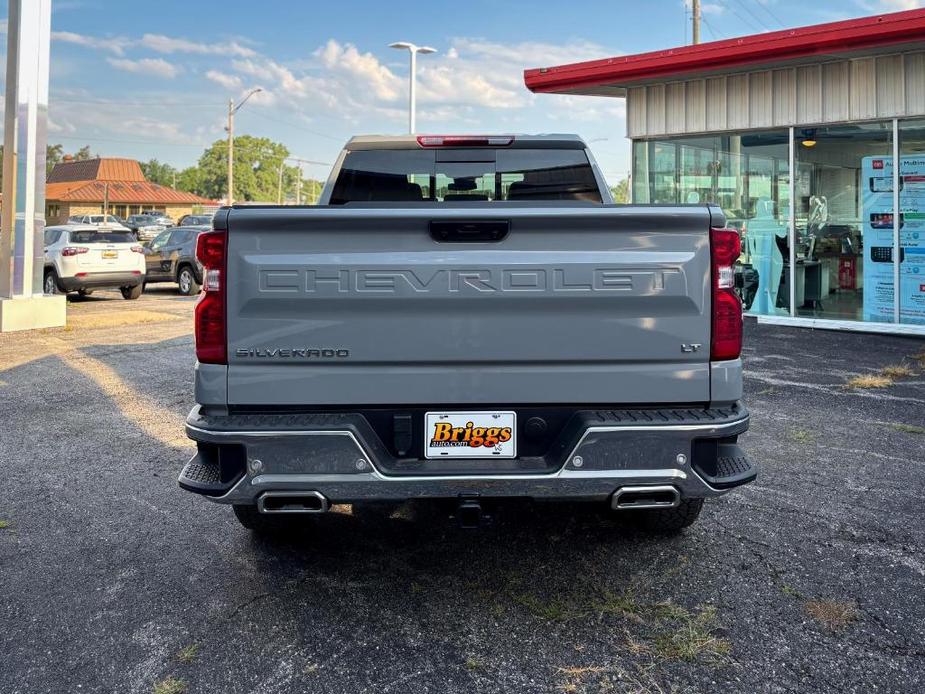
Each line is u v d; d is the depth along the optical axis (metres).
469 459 3.27
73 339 12.22
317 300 3.19
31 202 13.42
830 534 4.29
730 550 4.12
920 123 10.90
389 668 3.08
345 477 3.17
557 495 3.20
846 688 2.92
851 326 11.70
